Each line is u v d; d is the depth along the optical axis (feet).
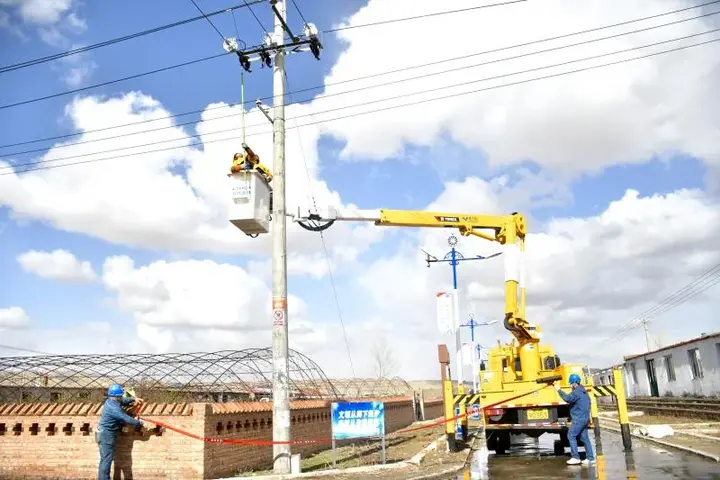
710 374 101.19
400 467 46.55
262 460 48.62
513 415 55.77
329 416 68.13
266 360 50.31
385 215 58.75
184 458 40.09
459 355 104.42
